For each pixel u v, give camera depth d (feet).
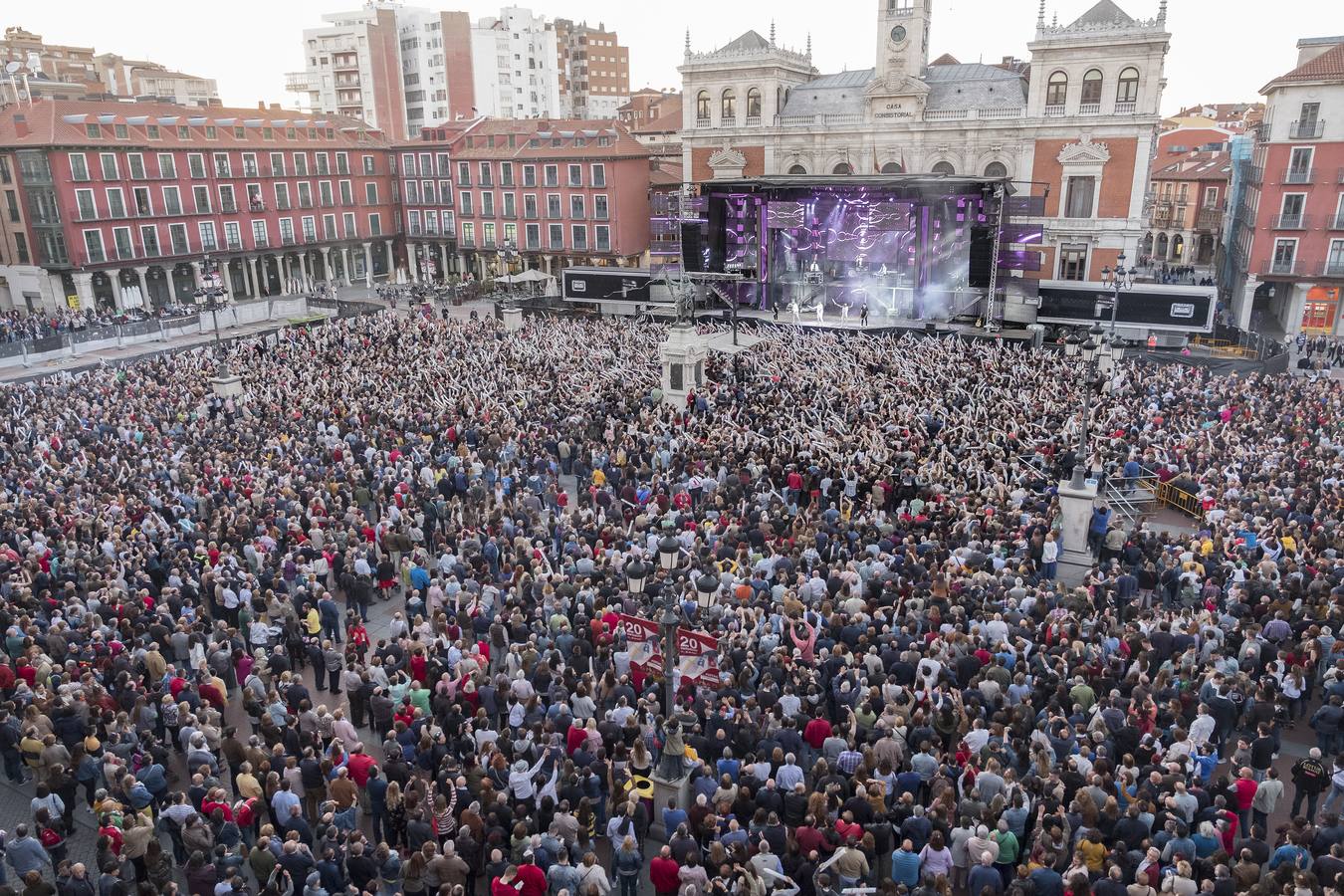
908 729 46.85
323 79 418.51
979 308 172.86
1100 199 191.72
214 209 241.55
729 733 46.78
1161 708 47.65
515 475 86.69
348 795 43.04
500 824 40.78
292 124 265.34
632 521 77.20
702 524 73.00
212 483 84.23
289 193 261.85
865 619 55.36
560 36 494.59
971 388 111.34
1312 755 44.75
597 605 59.52
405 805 42.29
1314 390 111.45
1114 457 91.76
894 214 176.96
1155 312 158.20
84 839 47.70
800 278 188.65
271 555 69.77
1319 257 176.65
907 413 96.32
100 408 108.06
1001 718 45.50
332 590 75.00
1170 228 278.67
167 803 47.09
